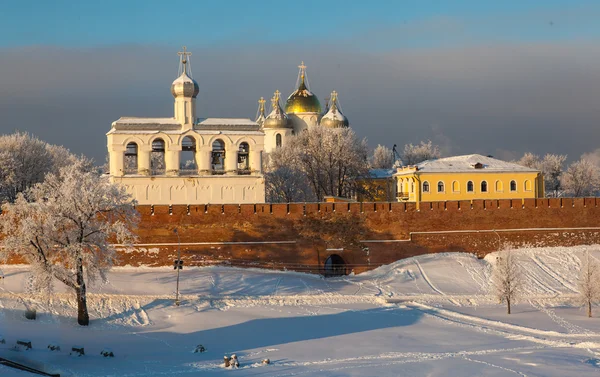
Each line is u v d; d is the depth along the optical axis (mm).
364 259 77562
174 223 73875
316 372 45094
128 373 44750
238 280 70438
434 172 104625
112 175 82188
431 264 77062
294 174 110562
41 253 57875
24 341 51906
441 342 53312
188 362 47812
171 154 83625
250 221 75438
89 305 61906
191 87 85125
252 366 46625
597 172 154500
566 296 70000
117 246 72438
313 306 65062
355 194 119125
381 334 55594
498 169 106062
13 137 114062
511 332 56781
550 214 82188
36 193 60594
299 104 144125
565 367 46219
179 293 66000
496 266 68875
